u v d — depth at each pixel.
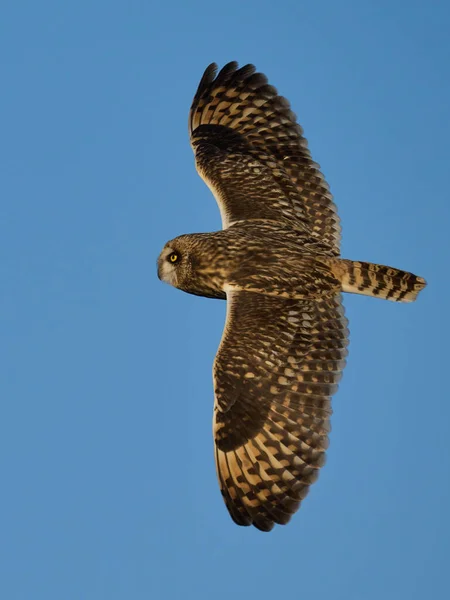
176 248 14.30
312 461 12.71
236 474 12.92
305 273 13.55
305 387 12.83
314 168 14.90
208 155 15.29
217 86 15.84
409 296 13.39
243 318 13.21
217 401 12.97
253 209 14.61
